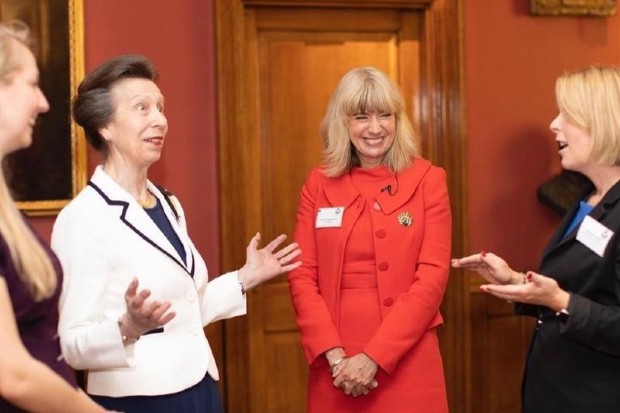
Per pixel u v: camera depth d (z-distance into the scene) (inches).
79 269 82.9
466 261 96.6
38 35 145.6
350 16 167.2
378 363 105.5
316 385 112.3
